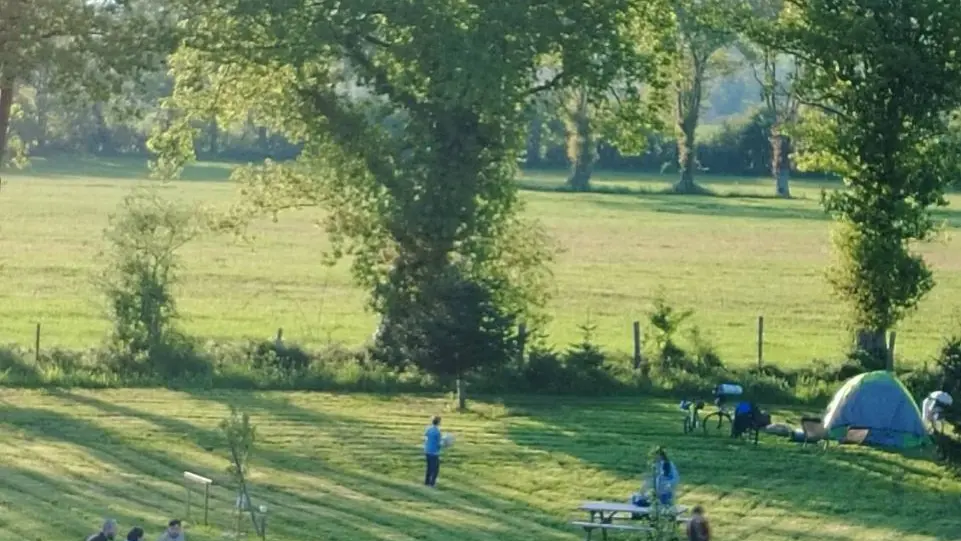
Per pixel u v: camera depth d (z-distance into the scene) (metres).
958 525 33.00
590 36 47.62
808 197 153.62
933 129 47.84
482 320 44.25
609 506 30.61
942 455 38.28
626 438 40.41
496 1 46.25
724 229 116.12
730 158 190.12
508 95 45.69
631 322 66.75
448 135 48.19
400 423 41.44
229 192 128.62
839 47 47.59
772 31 49.22
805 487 35.97
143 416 40.94
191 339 48.06
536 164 190.38
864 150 48.16
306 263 85.56
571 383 46.44
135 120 49.66
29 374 44.94
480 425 41.56
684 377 47.00
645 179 179.75
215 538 28.38
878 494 35.56
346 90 50.03
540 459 37.69
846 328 55.25
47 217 107.81
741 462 38.16
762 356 56.31
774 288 81.56
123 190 135.38
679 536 30.06
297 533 29.42
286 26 46.12
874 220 48.72
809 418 41.25
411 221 47.78
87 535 28.22
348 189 49.84
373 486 34.41
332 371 46.44
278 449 37.69
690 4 51.19
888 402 40.56
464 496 33.84
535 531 30.81
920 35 47.69
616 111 51.12
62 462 35.28
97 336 56.56
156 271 47.22
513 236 50.84
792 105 151.62
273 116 50.94
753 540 30.94
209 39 46.66
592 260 92.44
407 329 45.06
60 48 44.75
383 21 47.62
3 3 44.44
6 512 29.91
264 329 60.47
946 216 131.88
